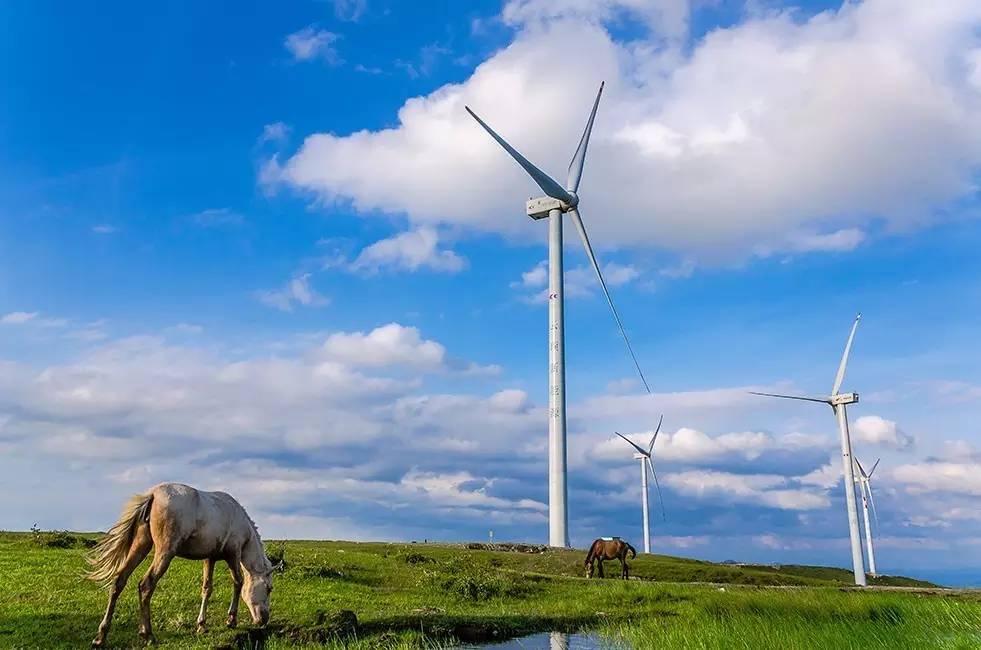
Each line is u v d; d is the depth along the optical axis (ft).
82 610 52.75
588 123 195.42
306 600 64.69
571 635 59.21
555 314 176.76
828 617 67.05
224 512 50.52
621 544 120.98
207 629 50.37
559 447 168.66
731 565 181.37
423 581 82.12
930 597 83.87
